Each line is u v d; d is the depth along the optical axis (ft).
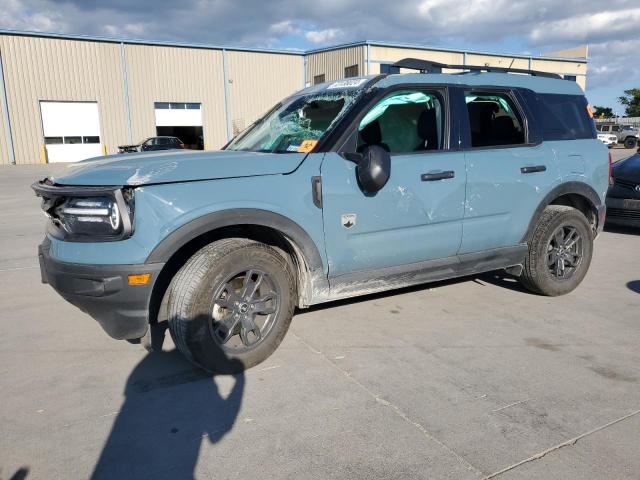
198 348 10.54
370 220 12.31
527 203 14.88
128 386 10.77
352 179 11.99
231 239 11.15
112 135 101.14
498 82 14.88
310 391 10.46
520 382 10.81
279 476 7.95
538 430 9.08
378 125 13.84
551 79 16.34
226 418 9.55
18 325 14.11
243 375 11.17
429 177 12.93
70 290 10.27
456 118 13.67
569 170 15.57
